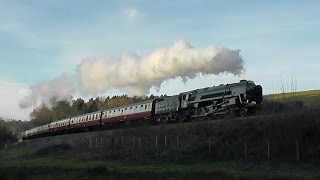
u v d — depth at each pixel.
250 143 37.53
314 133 35.22
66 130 82.56
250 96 46.00
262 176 28.12
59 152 51.72
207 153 38.50
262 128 38.31
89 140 55.00
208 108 50.06
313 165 31.47
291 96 57.06
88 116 74.38
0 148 78.50
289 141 35.09
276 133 36.25
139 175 30.89
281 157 34.41
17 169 36.16
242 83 47.09
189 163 36.97
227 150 37.81
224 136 40.06
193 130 44.00
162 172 32.03
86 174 32.59
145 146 44.78
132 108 63.00
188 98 53.44
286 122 37.19
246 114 46.00
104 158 43.34
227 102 47.78
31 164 41.56
